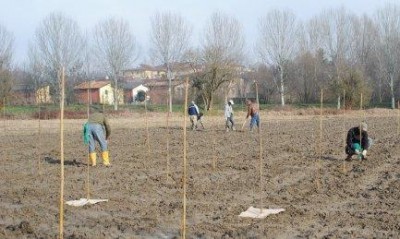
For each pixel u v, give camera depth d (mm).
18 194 11609
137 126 35156
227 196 11367
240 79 62531
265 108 58188
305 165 15844
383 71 68500
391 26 67875
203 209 10070
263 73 70062
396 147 20547
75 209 10148
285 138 25172
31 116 43188
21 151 19688
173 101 62938
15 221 9305
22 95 57031
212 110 53844
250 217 9406
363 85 57469
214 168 15211
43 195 11492
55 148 20641
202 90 57062
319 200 10938
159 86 67500
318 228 8680
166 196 11391
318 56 68375
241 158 17594
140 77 83312
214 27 59469
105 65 61562
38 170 14992
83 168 15258
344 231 8469
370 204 10555
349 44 70500
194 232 8461
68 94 58781
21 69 64250
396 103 68750
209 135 27109
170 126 35312
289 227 8742
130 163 16250
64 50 58781
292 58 68125
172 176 13867
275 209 10047
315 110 52656
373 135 26406
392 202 10742
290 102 69812
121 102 67188
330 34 67875
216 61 56625
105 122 15688
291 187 12352
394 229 8602
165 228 8758
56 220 9336
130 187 12383
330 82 61781
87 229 8727
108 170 14867
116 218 9438
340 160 16922
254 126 32062
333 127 33281
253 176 13930
